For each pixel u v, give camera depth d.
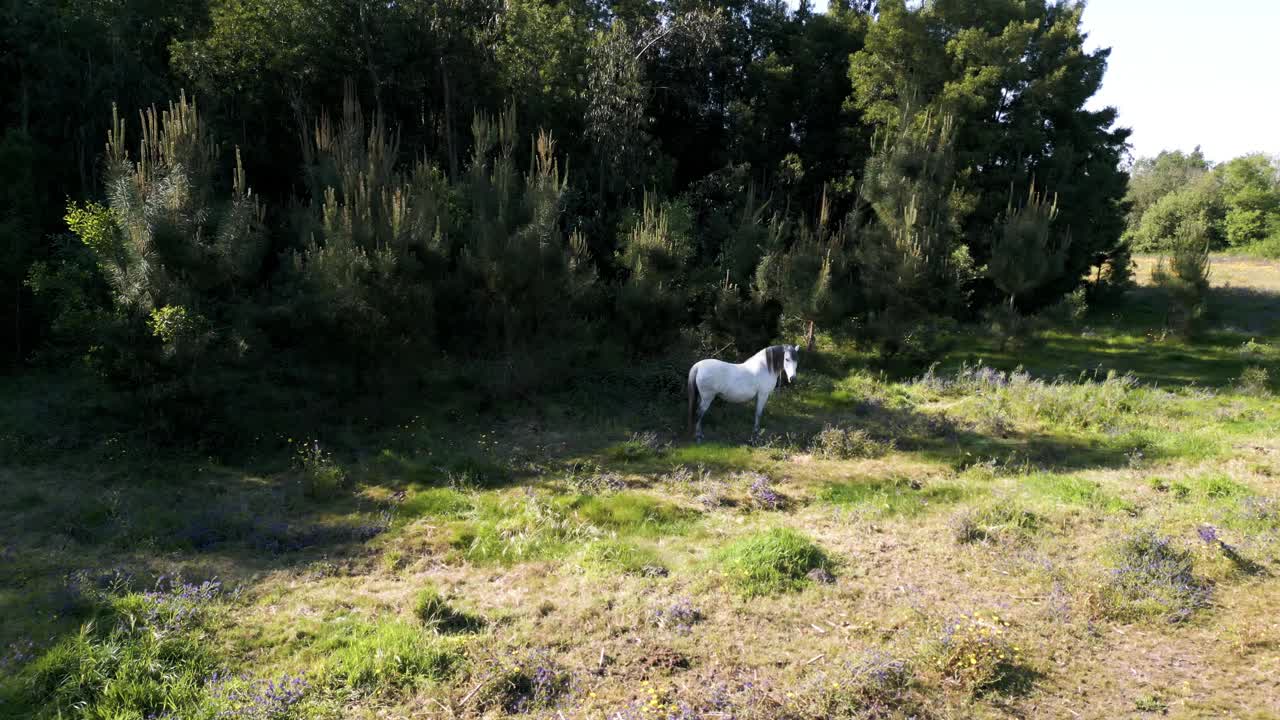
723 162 30.05
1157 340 21.55
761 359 12.30
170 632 5.53
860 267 18.95
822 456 11.37
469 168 18.39
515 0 24.22
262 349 11.90
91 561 6.93
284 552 7.54
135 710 4.61
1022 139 26.70
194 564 7.04
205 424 10.45
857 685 5.07
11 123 17.75
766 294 16.36
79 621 5.70
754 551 7.25
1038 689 5.23
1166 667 5.50
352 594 6.59
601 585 6.82
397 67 23.28
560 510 8.77
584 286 14.31
